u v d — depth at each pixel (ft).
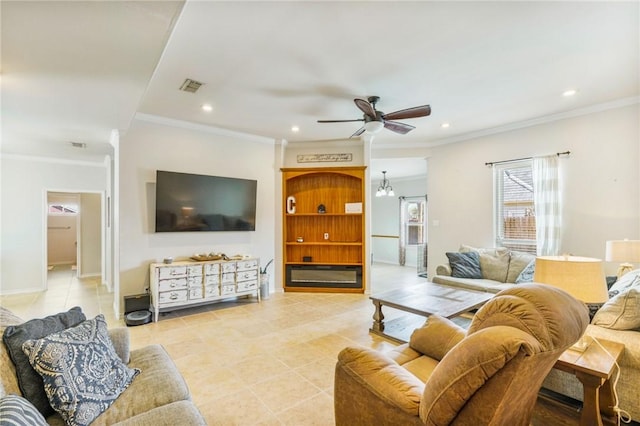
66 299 17.07
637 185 12.59
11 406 3.37
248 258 16.03
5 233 18.25
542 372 4.25
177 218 14.83
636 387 6.12
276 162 18.63
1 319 5.23
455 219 18.37
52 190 19.58
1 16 6.00
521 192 16.20
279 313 14.33
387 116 11.55
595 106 13.46
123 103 10.55
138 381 5.56
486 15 7.46
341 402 5.35
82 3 5.70
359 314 14.15
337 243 18.62
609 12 7.39
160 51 7.42
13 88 9.27
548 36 8.37
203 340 11.21
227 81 10.81
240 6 6.98
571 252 14.19
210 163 16.16
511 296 4.20
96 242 24.07
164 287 13.52
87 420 4.55
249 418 6.92
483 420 3.67
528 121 15.39
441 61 9.63
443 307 10.30
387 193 28.60
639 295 6.48
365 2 6.93
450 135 18.08
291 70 10.07
